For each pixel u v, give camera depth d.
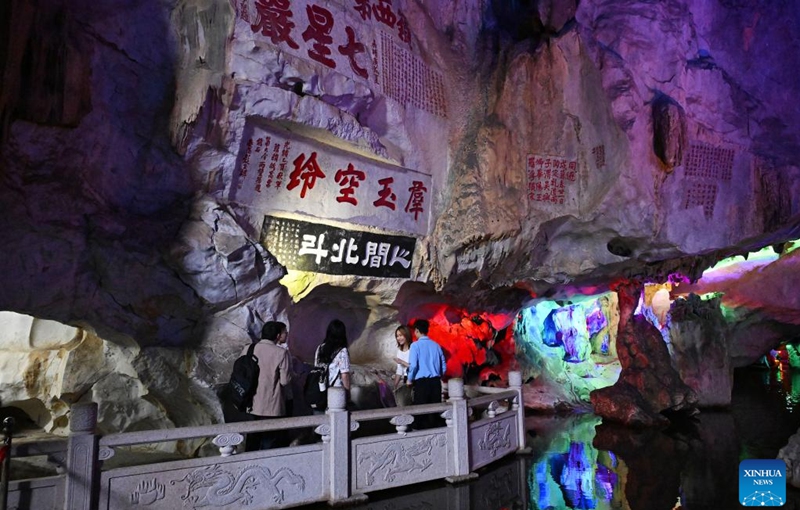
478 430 6.55
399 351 7.58
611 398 10.25
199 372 6.16
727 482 6.15
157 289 6.00
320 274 7.60
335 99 7.05
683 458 7.28
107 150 5.77
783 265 13.68
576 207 9.60
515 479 6.16
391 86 7.98
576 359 13.30
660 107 9.34
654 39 9.73
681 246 9.79
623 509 5.21
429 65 8.84
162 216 6.14
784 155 10.38
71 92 5.34
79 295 5.59
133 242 5.85
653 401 10.33
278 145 6.68
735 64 10.60
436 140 8.77
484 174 8.96
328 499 5.13
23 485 3.86
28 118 5.14
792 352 20.38
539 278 10.64
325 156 7.16
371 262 8.11
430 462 5.89
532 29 10.49
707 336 11.52
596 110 9.58
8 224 5.11
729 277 14.20
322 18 7.07
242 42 6.15
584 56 9.55
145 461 6.12
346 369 5.76
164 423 6.75
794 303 13.55
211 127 6.09
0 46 4.88
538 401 11.59
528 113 9.55
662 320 14.45
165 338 6.27
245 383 5.32
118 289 5.77
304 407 7.38
